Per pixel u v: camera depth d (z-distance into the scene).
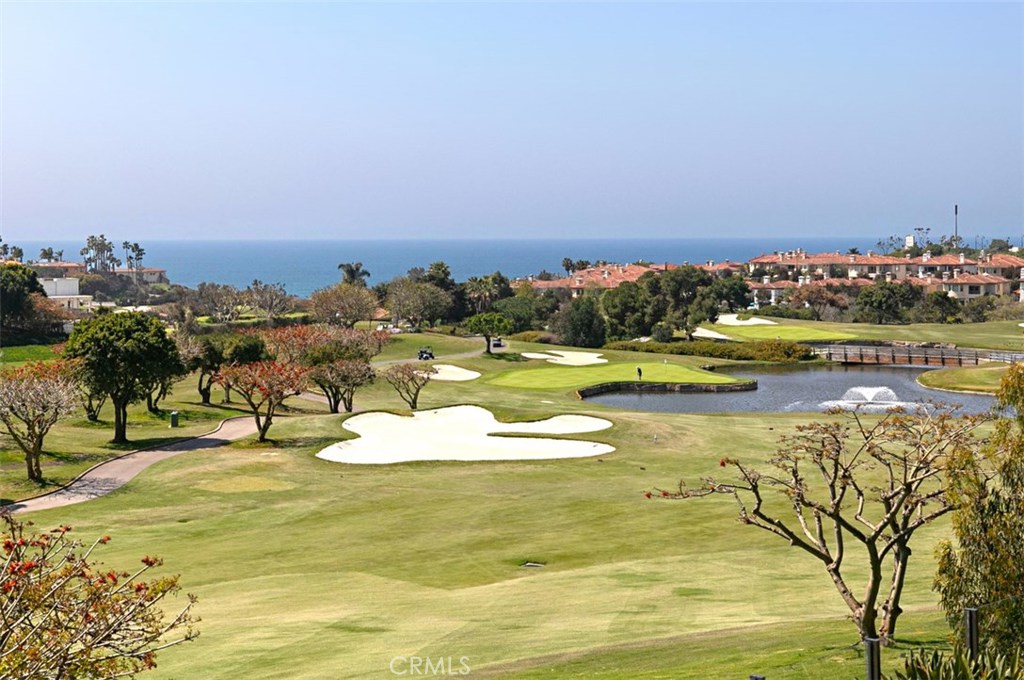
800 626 19.94
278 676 17.70
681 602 22.91
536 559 28.81
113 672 13.58
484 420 57.38
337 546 31.02
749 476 17.78
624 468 43.66
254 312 149.38
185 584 26.28
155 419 62.94
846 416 56.62
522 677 16.81
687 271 147.38
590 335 130.50
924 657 13.82
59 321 114.44
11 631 12.41
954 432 16.75
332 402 68.50
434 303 137.50
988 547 15.53
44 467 44.59
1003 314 146.00
